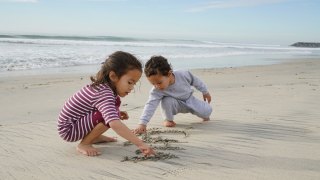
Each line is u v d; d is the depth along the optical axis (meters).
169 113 4.33
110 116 3.08
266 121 4.46
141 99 6.43
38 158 3.22
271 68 14.20
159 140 3.69
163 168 2.88
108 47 25.39
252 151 3.28
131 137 3.06
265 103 5.60
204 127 4.27
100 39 42.09
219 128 4.19
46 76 10.59
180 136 3.89
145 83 8.90
